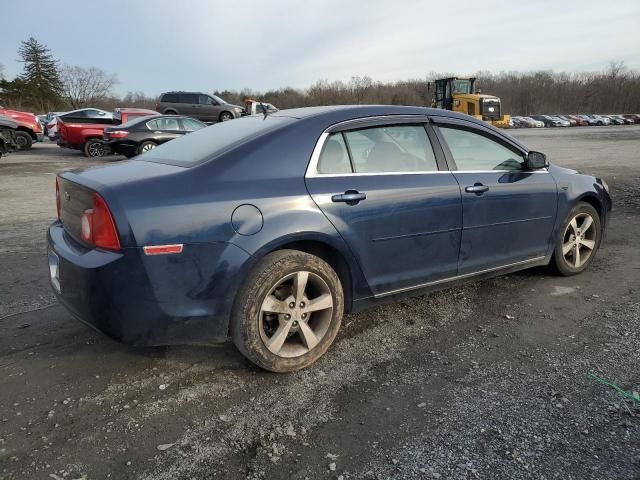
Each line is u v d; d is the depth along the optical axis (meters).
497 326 3.65
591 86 83.50
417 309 3.98
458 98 28.94
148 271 2.56
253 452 2.33
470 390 2.82
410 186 3.36
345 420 2.56
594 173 12.02
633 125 56.22
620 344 3.31
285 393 2.81
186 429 2.50
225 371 3.05
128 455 2.31
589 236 4.77
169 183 2.69
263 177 2.89
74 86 85.44
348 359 3.20
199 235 2.64
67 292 2.75
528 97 81.56
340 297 3.15
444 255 3.61
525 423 2.50
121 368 3.08
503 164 4.01
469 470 2.18
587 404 2.64
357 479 2.15
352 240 3.11
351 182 3.15
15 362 3.15
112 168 3.10
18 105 74.25
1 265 5.17
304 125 3.13
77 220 2.85
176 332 2.72
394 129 3.47
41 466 2.23
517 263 4.14
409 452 2.31
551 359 3.14
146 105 86.94
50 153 19.94
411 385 2.88
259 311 2.85
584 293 4.26
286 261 2.88
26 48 78.38
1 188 10.63
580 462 2.21
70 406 2.68
